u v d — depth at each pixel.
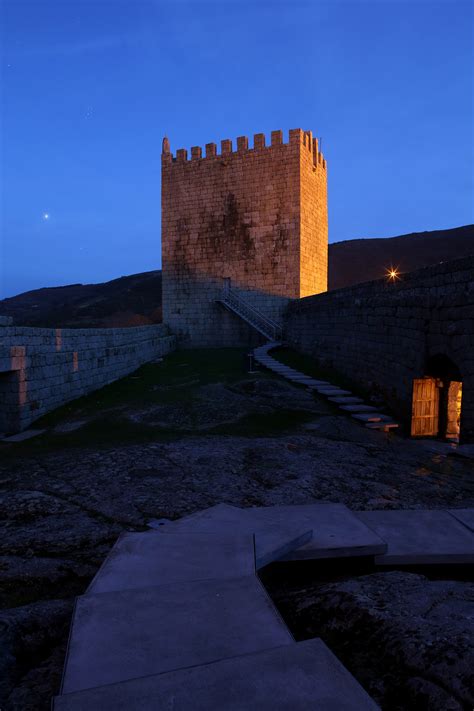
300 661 2.08
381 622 2.48
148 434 10.36
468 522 4.23
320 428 10.78
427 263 86.88
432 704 1.88
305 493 6.09
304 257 32.34
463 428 9.17
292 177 31.34
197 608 2.63
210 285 33.94
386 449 9.09
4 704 2.25
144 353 23.94
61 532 4.98
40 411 13.49
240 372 19.59
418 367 11.13
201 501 5.82
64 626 3.07
